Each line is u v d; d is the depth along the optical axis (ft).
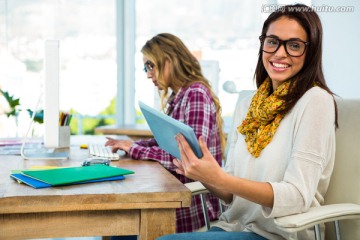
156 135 4.64
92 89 13.26
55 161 5.64
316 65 4.36
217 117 6.73
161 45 6.79
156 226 3.91
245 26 12.90
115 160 5.80
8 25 12.34
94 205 3.72
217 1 12.98
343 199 4.60
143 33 13.34
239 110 5.46
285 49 4.34
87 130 13.37
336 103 4.75
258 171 4.54
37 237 3.71
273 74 4.45
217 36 13.02
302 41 4.31
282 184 3.92
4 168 5.07
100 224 3.83
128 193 3.78
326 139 4.09
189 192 3.89
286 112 4.44
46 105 6.19
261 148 4.51
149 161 5.79
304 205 3.88
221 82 12.87
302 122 4.14
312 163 3.97
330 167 4.39
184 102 6.38
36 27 12.55
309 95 4.22
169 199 3.86
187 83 6.68
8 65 12.36
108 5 13.16
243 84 12.89
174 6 13.19
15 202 3.58
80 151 6.61
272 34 4.41
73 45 12.98
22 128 8.21
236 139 5.33
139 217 3.91
